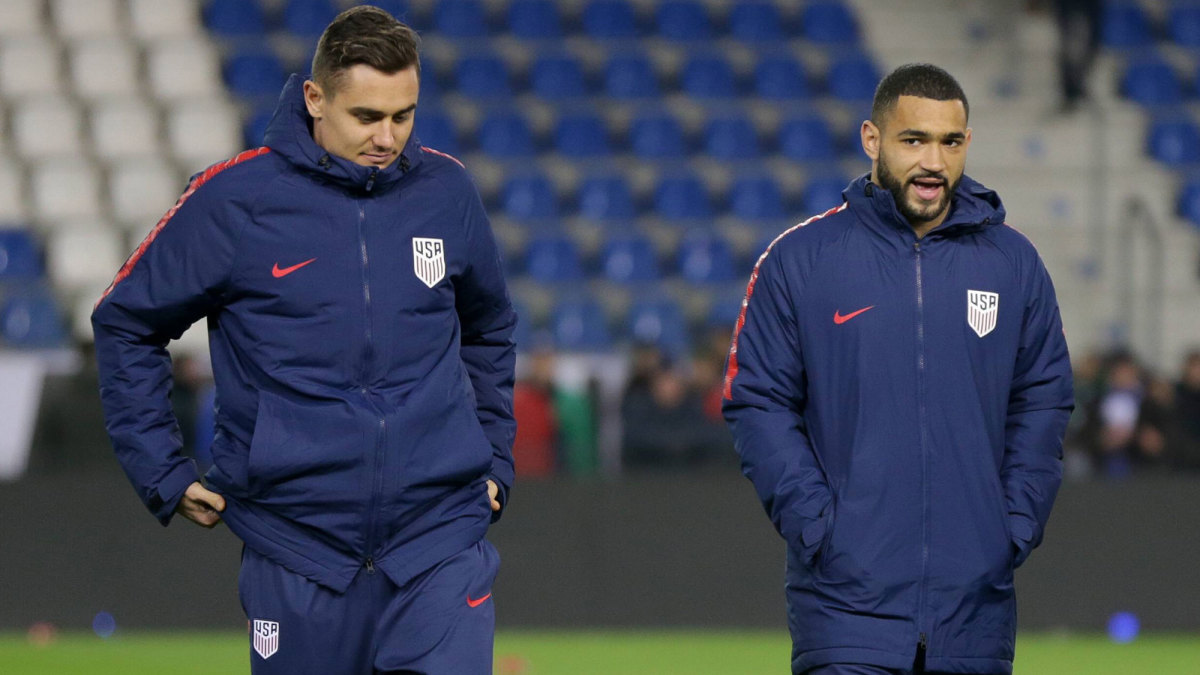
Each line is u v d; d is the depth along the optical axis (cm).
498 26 6003
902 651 1336
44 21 5662
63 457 3369
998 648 1373
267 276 1270
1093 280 5259
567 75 5847
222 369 1306
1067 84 5709
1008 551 1365
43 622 3142
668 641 3120
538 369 3559
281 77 5641
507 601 3200
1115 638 3203
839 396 1373
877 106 1380
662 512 3241
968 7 6191
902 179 1355
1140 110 5816
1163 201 5531
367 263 1275
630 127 5681
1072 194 5591
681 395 3453
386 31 1240
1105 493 3241
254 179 1272
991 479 1365
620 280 5141
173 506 1307
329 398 1263
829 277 1380
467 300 1366
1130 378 3675
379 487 1260
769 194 5512
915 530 1347
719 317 4994
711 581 3234
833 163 5644
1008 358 1385
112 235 5050
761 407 1405
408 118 1261
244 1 5856
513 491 3222
